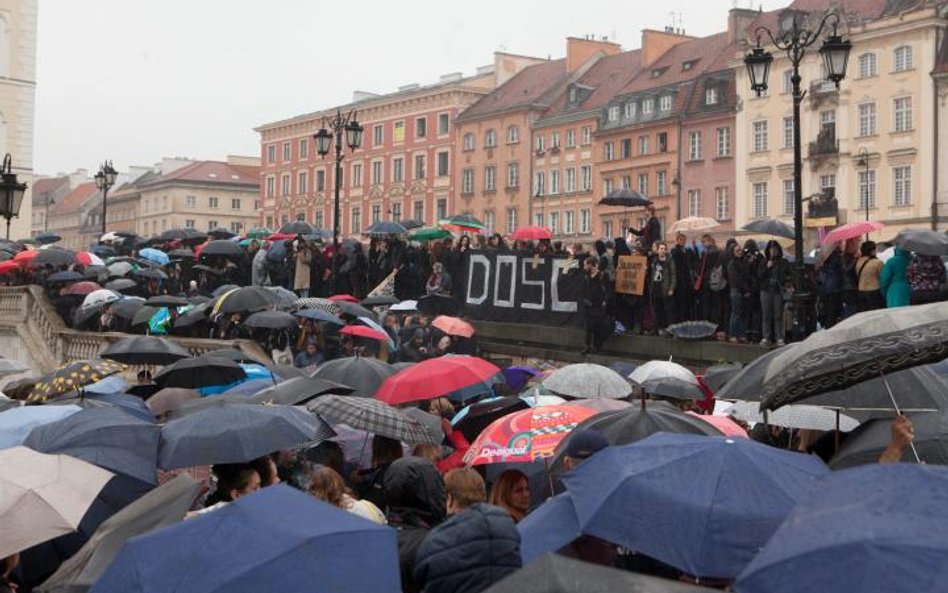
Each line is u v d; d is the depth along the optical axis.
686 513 5.80
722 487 5.89
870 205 65.31
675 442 6.34
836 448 8.55
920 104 62.88
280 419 9.38
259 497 5.39
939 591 3.82
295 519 5.21
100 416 9.28
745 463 6.02
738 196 72.31
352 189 102.12
